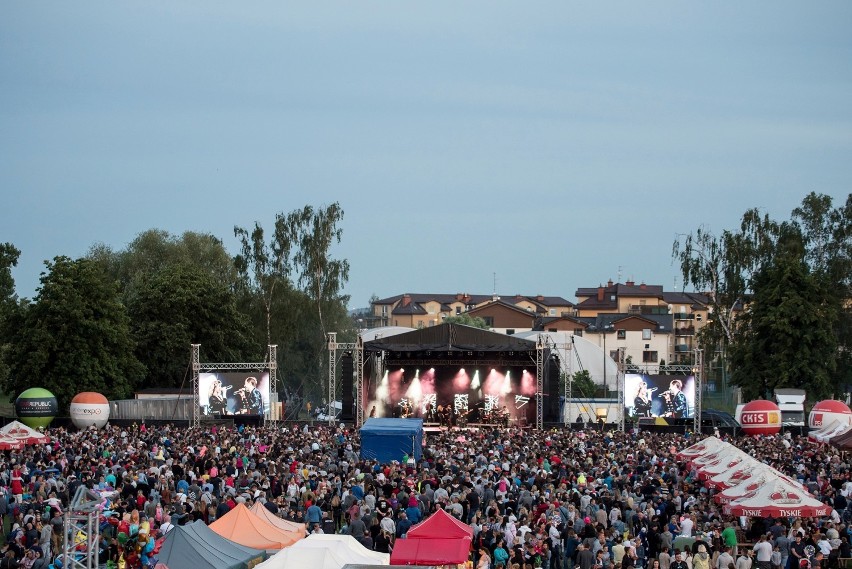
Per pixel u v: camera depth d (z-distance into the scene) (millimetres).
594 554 30281
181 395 86250
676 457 50500
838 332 100812
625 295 179250
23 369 82438
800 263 91562
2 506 38219
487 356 83562
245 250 109500
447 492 37281
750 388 90812
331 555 25688
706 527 33781
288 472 42781
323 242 109688
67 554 25984
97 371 84125
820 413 67625
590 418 87812
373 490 38656
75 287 85125
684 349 167625
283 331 108062
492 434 65500
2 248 121562
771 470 35844
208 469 45094
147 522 32125
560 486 38250
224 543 28016
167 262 116125
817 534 31609
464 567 29359
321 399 111938
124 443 53031
